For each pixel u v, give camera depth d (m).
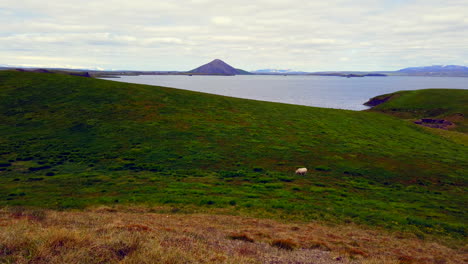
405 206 24.88
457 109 95.94
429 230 20.16
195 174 29.50
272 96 195.62
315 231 17.97
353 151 41.28
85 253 10.41
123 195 22.64
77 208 19.53
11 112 43.75
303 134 47.22
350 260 13.41
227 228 16.92
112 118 45.31
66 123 41.97
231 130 45.41
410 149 45.41
